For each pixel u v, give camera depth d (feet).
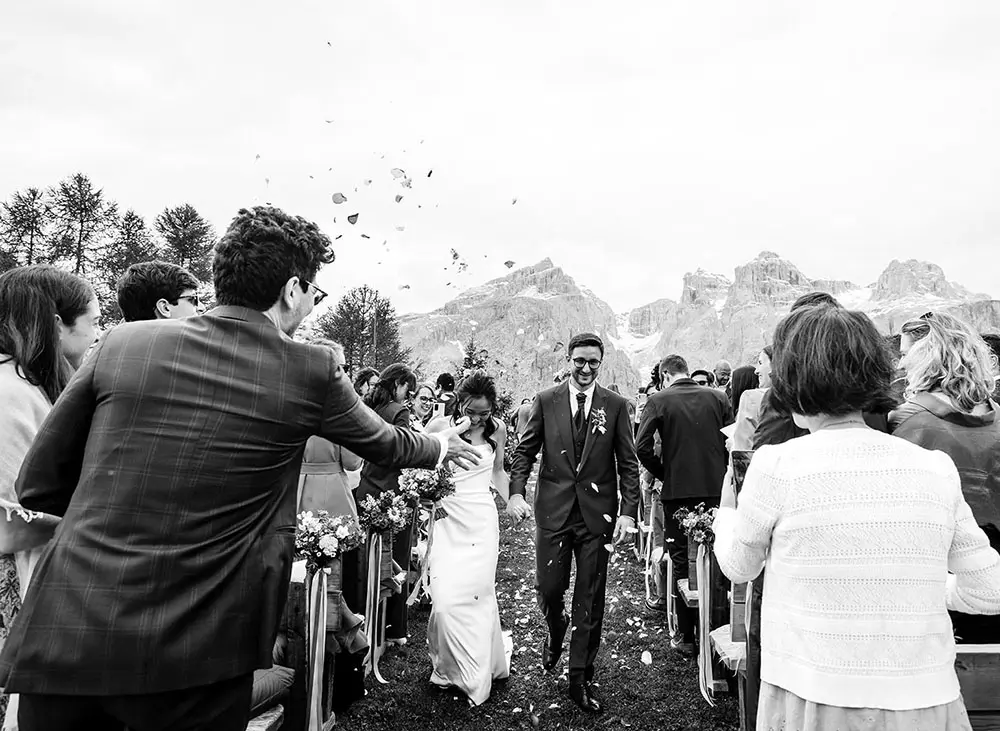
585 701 13.20
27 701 5.14
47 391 7.50
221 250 6.24
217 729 5.45
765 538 5.87
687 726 12.77
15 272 7.61
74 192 101.81
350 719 12.98
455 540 14.57
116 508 5.22
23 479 5.61
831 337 5.85
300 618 10.46
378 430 6.43
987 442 8.46
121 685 4.97
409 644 17.51
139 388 5.45
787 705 5.53
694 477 17.19
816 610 5.44
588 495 13.98
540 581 14.34
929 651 5.29
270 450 5.70
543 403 14.74
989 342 13.07
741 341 583.58
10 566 7.29
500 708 13.58
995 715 7.42
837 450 5.71
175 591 5.19
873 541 5.38
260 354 5.86
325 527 10.99
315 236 6.69
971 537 5.61
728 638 12.42
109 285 96.99
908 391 9.37
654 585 22.00
